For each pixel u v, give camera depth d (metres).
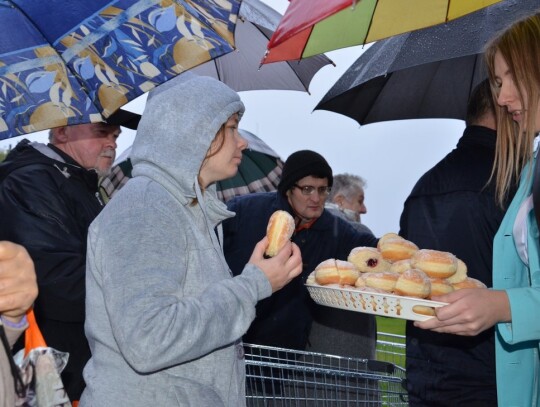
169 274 2.15
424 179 3.20
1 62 2.50
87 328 2.31
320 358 4.04
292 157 4.08
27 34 2.52
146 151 2.32
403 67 3.58
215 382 2.28
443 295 2.50
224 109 2.38
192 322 2.11
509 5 3.52
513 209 2.62
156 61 2.45
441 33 3.57
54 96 2.52
